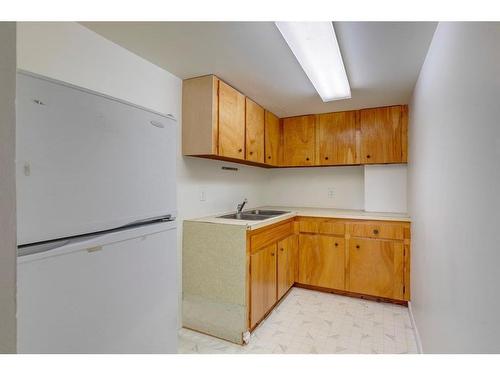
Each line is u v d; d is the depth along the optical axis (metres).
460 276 1.01
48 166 0.80
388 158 2.82
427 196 1.67
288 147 3.28
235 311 2.04
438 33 1.41
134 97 1.81
